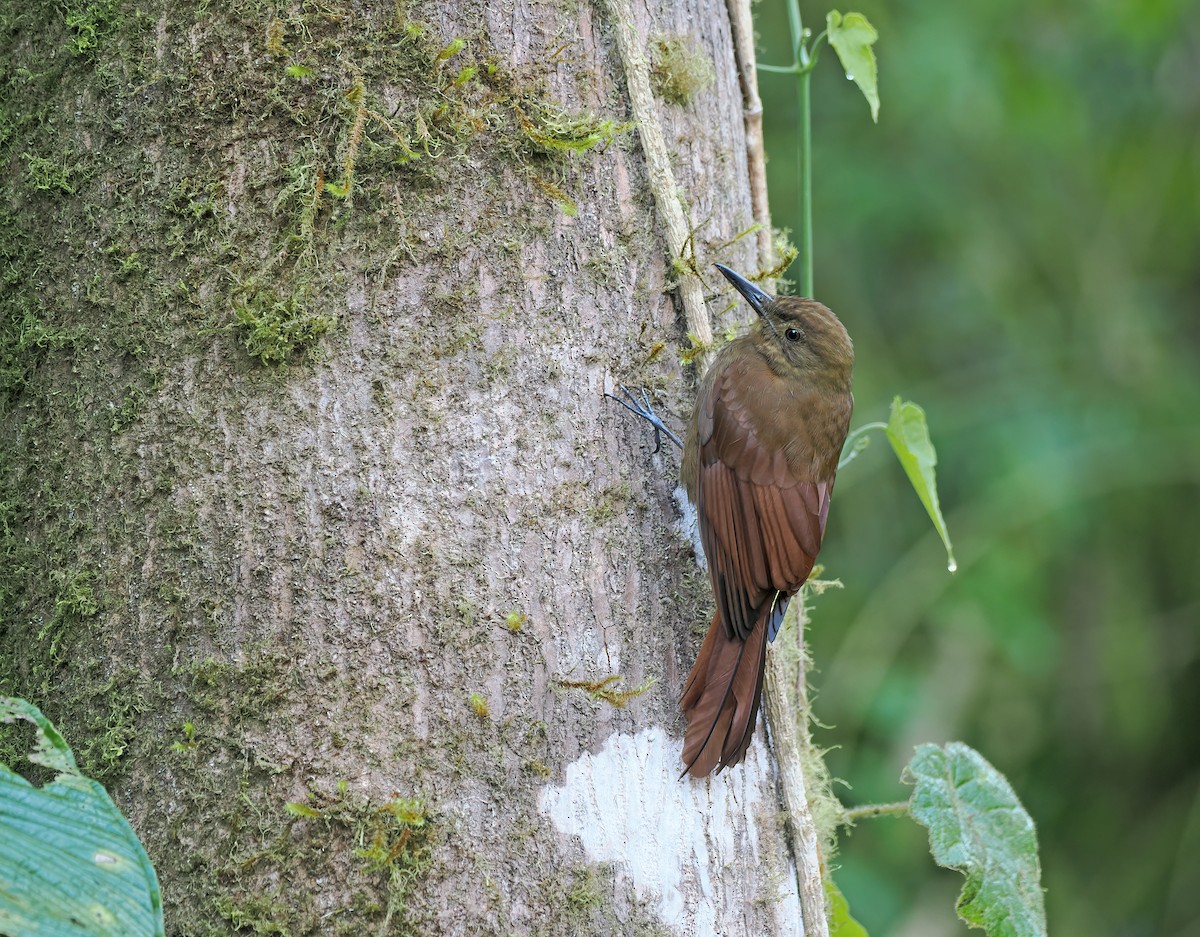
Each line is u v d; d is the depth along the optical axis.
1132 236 17.11
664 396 6.14
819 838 7.22
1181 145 17.08
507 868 5.38
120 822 4.62
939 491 15.71
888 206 15.85
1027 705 15.52
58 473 5.69
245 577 5.41
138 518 5.53
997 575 15.13
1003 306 16.28
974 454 15.70
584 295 5.84
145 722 5.45
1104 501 16.48
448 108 5.59
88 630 5.56
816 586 7.80
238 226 5.52
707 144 6.47
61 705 5.57
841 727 14.05
